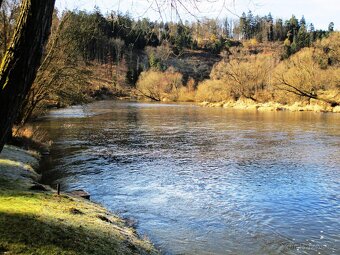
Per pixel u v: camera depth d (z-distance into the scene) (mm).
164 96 116250
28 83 5348
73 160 22922
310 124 44219
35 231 8141
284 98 80375
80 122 46250
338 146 28500
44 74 27500
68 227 9070
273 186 17359
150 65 128500
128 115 58156
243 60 99812
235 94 93688
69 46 28703
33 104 27578
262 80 89562
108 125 43406
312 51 83188
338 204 14750
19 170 16844
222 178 18859
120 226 11383
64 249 7730
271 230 12086
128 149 27297
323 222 12836
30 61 5242
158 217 13102
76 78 31562
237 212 13750
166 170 20578
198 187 17141
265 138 33000
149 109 73438
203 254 10297
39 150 25328
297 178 18844
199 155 25125
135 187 17000
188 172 20141
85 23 28062
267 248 10750
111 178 18594
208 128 40812
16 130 27125
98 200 14875
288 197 15656
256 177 19062
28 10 5125
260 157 24406
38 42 5262
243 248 10734
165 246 10727
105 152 25953
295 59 83688
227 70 94000
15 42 5141
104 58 112312
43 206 10398
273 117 54812
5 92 5098
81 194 14617
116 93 115500
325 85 74750
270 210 14008
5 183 12898
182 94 113188
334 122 46375
